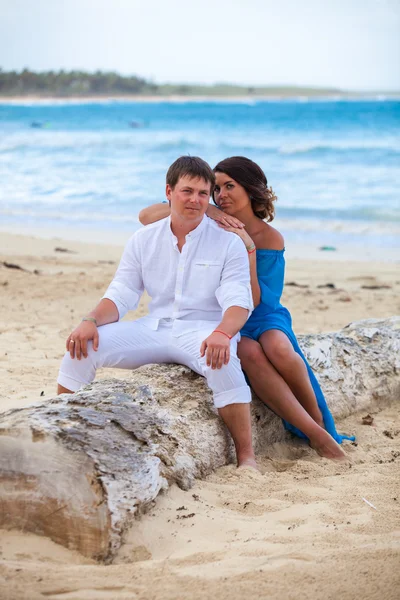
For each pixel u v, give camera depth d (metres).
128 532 2.96
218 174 4.58
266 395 4.33
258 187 4.52
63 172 27.88
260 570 2.69
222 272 4.09
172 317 4.16
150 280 4.18
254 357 4.27
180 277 4.09
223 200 4.58
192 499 3.37
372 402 5.41
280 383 4.29
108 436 3.08
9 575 2.61
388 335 5.75
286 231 16.95
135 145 37.22
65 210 20.09
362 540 2.99
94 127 58.91
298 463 4.07
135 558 2.88
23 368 5.81
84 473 2.90
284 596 2.55
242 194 4.54
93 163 30.56
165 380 4.00
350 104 117.94
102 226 17.62
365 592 2.59
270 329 4.34
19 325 7.46
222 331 3.86
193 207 3.94
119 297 4.20
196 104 152.12
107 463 2.96
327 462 4.18
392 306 9.66
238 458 3.99
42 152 35.28
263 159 31.14
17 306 8.51
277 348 4.25
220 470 3.89
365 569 2.71
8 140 42.38
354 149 33.12
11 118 81.69
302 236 16.36
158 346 4.14
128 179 25.58
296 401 4.32
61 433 2.98
